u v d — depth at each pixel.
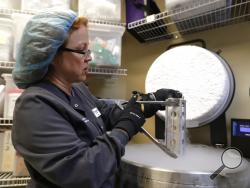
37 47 0.71
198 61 1.09
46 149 0.62
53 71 0.79
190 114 1.06
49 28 0.71
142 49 1.62
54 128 0.64
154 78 1.19
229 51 1.29
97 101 1.00
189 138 1.33
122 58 1.69
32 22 0.73
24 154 0.64
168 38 1.51
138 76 1.63
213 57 1.06
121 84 1.69
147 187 0.80
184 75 1.11
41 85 0.77
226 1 1.05
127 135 0.71
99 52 1.29
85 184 0.61
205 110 1.04
